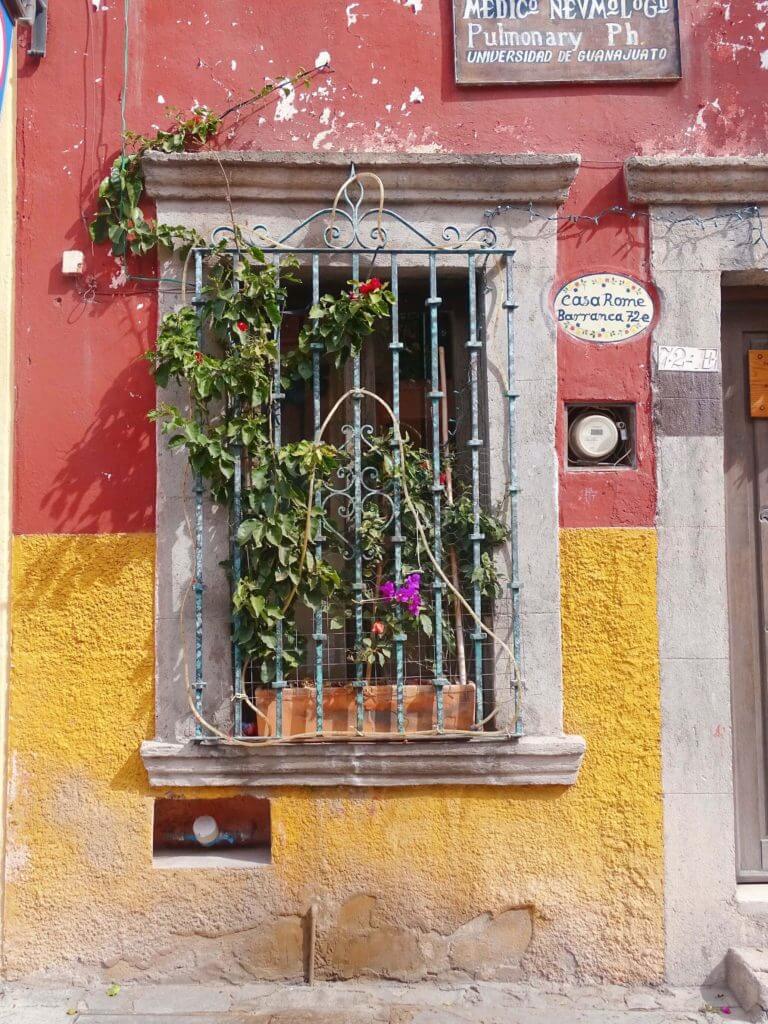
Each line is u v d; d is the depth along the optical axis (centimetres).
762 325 428
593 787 390
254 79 400
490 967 384
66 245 393
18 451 388
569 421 405
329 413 398
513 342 395
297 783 382
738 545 423
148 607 386
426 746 379
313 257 385
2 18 361
